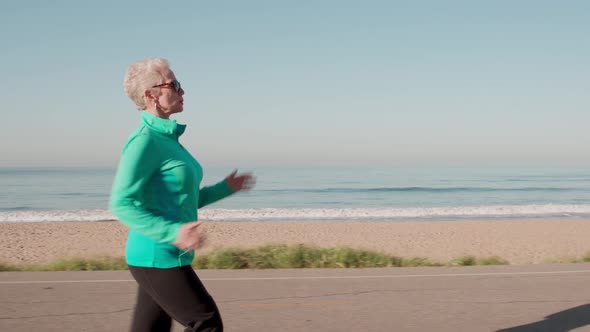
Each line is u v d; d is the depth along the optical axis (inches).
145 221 87.0
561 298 216.4
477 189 3122.5
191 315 96.4
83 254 633.0
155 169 91.6
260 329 173.5
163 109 99.2
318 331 171.3
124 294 221.1
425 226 976.9
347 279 257.8
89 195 2844.5
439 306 203.0
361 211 1422.2
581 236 807.1
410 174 6894.7
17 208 1914.4
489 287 238.2
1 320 181.5
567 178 5310.0
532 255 588.7
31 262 563.5
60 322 179.6
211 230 908.0
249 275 269.3
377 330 172.7
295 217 1288.1
